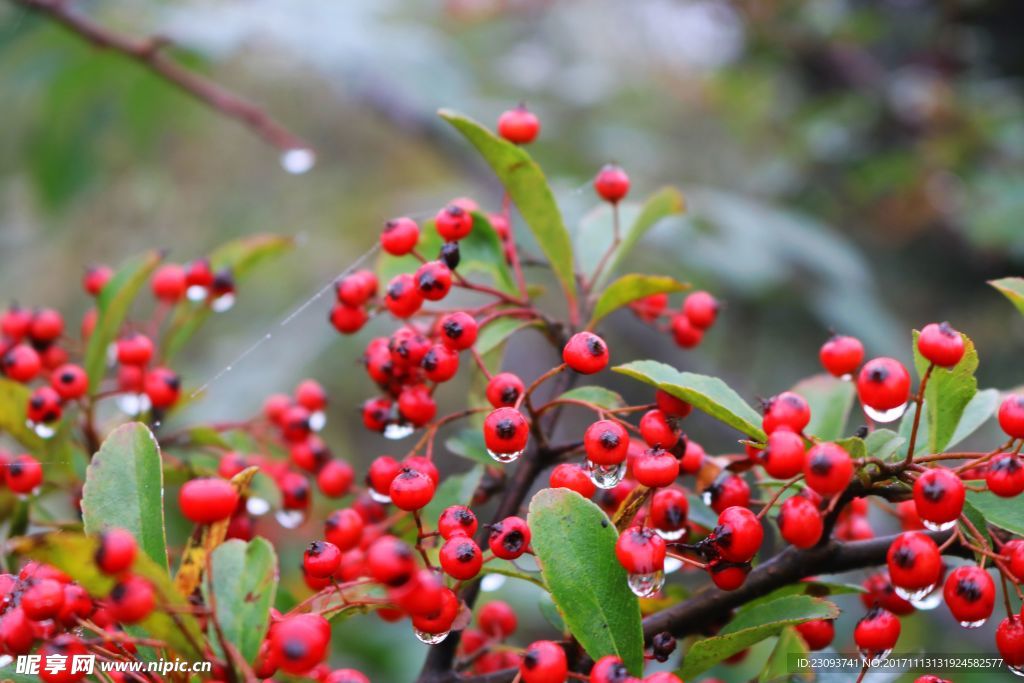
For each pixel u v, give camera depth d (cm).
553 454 41
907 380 38
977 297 95
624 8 126
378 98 89
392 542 36
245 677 36
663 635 38
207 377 91
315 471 46
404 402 41
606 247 46
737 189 106
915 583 37
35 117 88
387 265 44
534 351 107
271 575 37
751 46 100
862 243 98
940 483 37
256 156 111
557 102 108
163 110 90
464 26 121
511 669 40
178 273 48
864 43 98
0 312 58
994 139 90
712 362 88
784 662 41
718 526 38
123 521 38
